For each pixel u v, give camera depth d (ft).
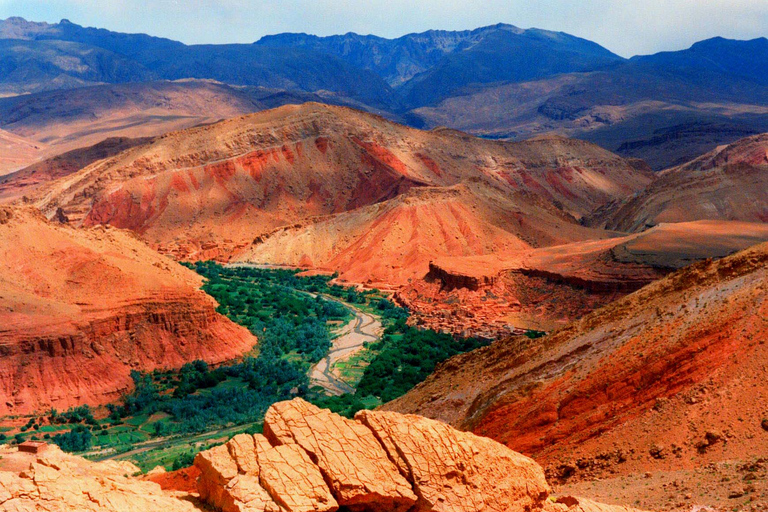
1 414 383.65
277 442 132.36
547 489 142.41
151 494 125.08
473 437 143.74
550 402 235.61
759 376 207.82
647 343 237.25
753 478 171.73
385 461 133.90
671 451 199.31
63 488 116.57
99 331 439.22
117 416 400.88
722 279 256.52
